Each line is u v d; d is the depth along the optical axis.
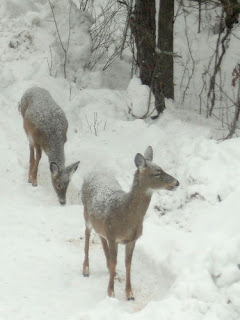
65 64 15.74
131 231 7.83
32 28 16.14
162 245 8.97
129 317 6.98
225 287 7.48
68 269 8.83
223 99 15.60
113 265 8.01
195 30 18.27
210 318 6.96
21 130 13.30
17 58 15.66
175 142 12.53
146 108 14.34
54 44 16.00
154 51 14.57
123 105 15.03
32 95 12.23
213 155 10.37
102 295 8.12
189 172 10.20
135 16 14.62
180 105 15.40
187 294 7.45
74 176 12.15
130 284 8.12
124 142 13.26
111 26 17.77
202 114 14.95
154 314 7.04
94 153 12.84
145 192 7.69
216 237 8.66
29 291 8.02
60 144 11.84
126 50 17.50
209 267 7.78
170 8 14.76
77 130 13.91
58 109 12.08
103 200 8.06
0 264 8.74
